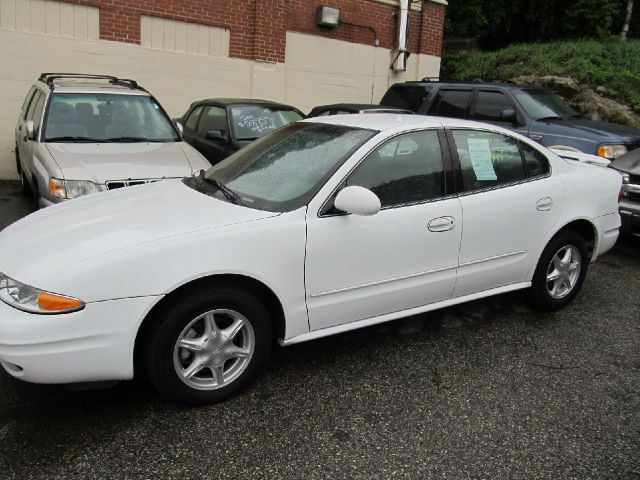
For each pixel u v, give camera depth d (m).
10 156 9.08
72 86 6.86
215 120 8.26
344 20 11.90
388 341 4.18
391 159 3.72
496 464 2.87
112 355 2.92
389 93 10.24
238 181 3.84
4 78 8.77
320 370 3.72
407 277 3.77
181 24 10.04
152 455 2.84
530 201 4.29
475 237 4.03
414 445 3.00
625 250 6.91
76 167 5.38
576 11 15.89
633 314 4.86
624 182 6.48
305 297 3.40
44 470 2.71
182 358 3.16
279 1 10.86
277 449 2.93
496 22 17.08
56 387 3.41
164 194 3.83
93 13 9.23
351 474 2.76
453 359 3.94
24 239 3.28
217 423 3.12
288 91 11.56
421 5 13.00
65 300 2.81
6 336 2.79
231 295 3.16
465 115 9.02
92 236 3.12
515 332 4.40
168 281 2.96
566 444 3.05
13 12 8.65
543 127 8.18
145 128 6.71
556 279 4.69
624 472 2.85
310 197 3.41
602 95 12.78
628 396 3.55
